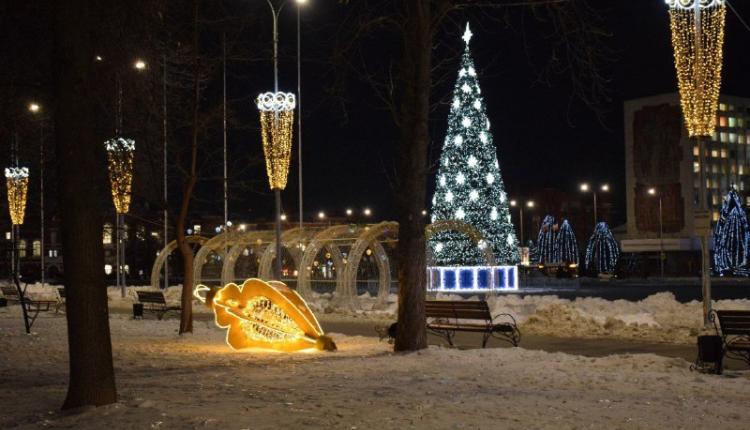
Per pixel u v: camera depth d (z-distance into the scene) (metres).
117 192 20.91
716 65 20.91
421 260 16.45
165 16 19.02
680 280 69.62
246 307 17.81
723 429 8.30
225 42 21.98
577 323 22.70
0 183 34.34
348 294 32.62
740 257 80.38
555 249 97.69
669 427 8.37
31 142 20.41
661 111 99.94
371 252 37.34
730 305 25.59
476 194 44.12
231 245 42.72
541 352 15.49
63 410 9.43
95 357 9.56
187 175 22.19
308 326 17.27
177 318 30.55
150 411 9.02
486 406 9.41
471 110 44.09
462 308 18.38
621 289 53.91
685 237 97.69
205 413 8.90
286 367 13.80
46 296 44.25
